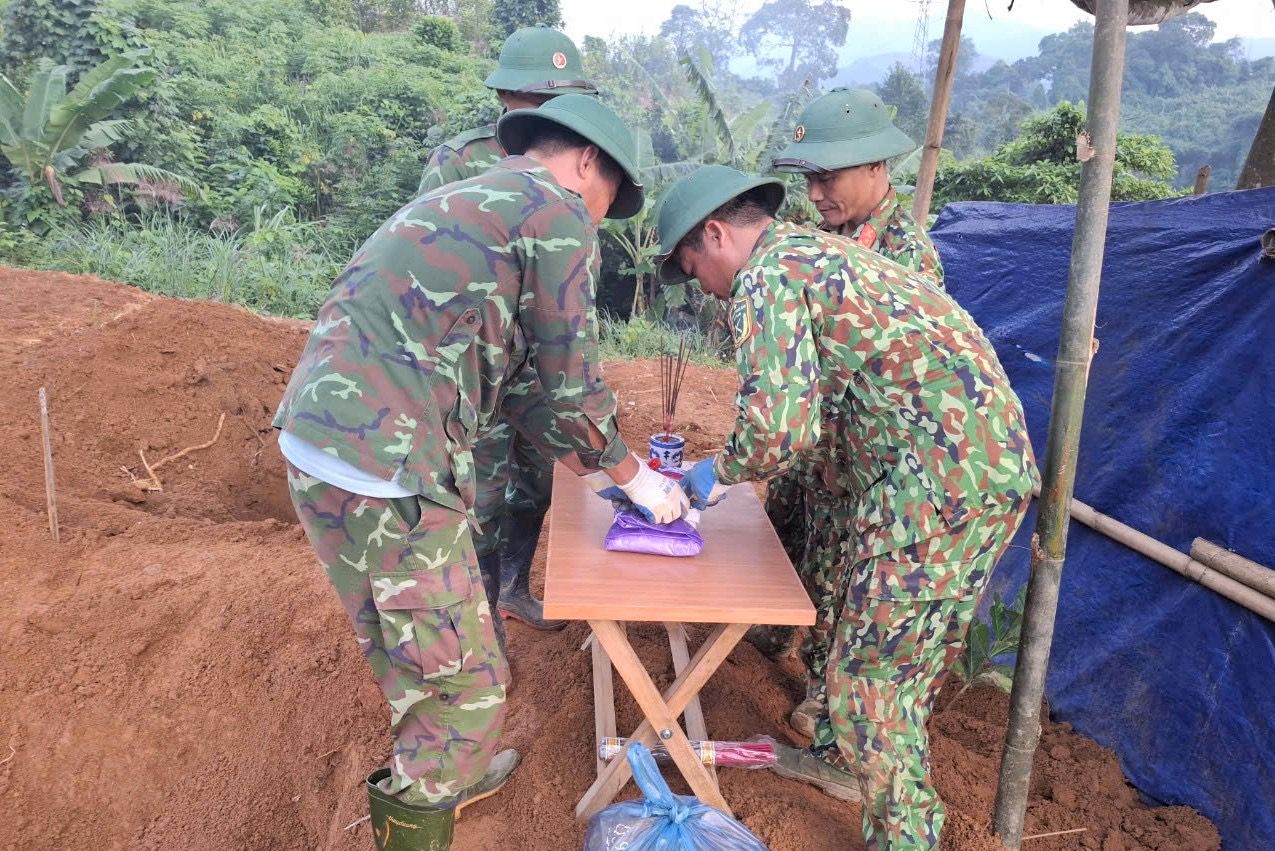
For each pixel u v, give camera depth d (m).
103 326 4.68
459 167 2.67
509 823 2.19
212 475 4.09
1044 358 2.89
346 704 2.59
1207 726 2.22
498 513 2.55
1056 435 1.86
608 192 1.98
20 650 2.62
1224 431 2.26
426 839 1.89
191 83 15.46
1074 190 13.72
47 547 3.04
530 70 2.67
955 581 1.82
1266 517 2.13
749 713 2.54
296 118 16.92
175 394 4.39
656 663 2.67
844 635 1.93
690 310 13.13
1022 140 14.98
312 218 15.72
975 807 2.22
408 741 1.85
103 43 12.16
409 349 1.67
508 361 1.88
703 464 2.03
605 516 2.28
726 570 1.98
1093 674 2.55
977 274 3.14
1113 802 2.31
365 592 1.75
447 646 1.77
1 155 10.35
